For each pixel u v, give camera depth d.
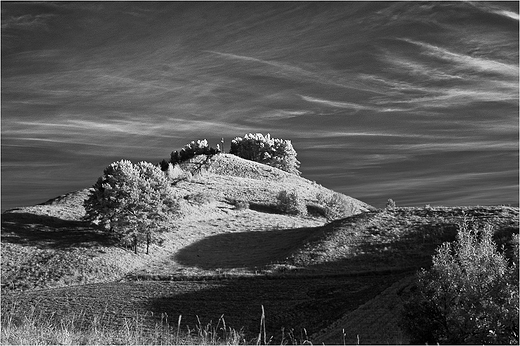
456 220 58.31
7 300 43.62
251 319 37.75
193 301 42.78
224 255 63.41
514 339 19.59
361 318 35.44
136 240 61.62
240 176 122.56
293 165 150.75
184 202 86.88
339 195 93.44
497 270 21.33
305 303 41.12
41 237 65.19
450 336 20.70
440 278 21.39
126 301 42.94
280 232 75.25
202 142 142.75
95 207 64.06
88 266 54.22
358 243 56.41
